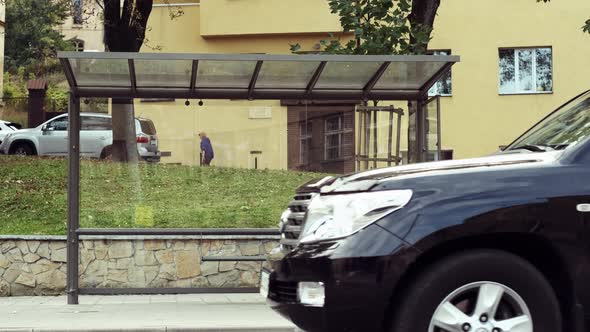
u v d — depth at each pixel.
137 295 11.93
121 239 11.68
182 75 10.77
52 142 28.34
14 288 11.80
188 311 10.13
